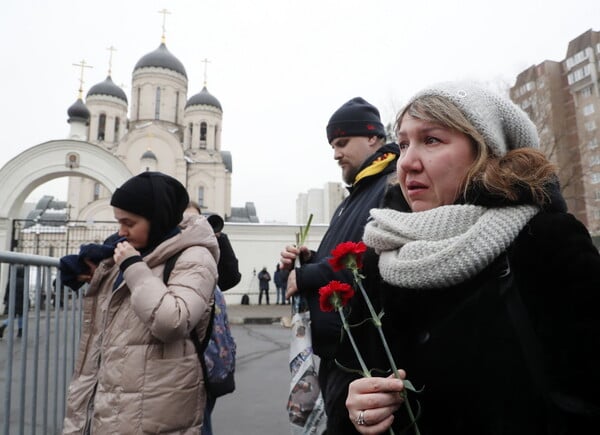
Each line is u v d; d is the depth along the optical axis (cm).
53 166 1466
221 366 215
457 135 96
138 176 182
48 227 1834
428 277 86
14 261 202
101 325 177
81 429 168
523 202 86
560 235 80
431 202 100
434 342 89
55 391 239
